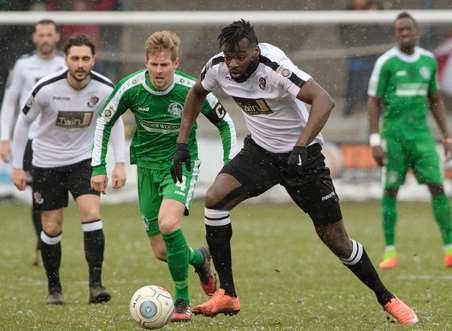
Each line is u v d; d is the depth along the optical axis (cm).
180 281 2011
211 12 5062
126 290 2594
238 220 4525
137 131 2172
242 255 3350
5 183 4994
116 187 2353
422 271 2977
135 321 2012
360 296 2431
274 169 1956
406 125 3123
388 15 5012
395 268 3061
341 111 5038
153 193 2184
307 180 1930
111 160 4853
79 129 2394
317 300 2372
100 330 1925
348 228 4144
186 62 5169
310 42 5128
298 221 4469
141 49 5156
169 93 2097
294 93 1838
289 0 5247
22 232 4091
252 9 5284
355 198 4938
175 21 5047
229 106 5188
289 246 3597
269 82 1864
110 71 5150
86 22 5053
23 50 4994
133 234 3988
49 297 2367
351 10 5156
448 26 4969
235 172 1955
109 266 3114
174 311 1952
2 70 4984
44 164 2392
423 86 3144
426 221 4428
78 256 3375
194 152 2120
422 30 4978
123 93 2109
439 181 3095
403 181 3128
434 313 2120
